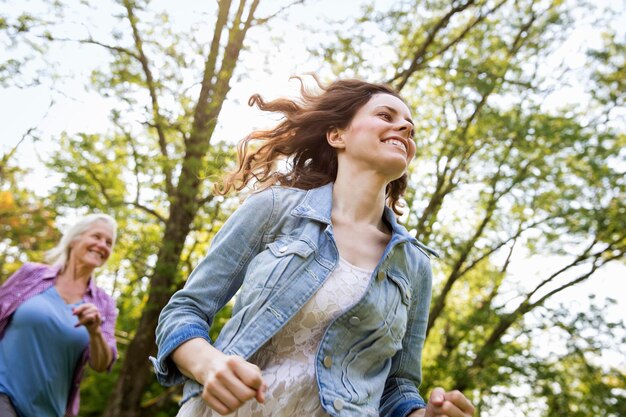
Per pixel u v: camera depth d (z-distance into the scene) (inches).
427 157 414.6
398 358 68.1
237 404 46.9
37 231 394.3
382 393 67.3
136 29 318.3
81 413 444.8
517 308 450.9
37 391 134.6
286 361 58.5
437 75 385.4
